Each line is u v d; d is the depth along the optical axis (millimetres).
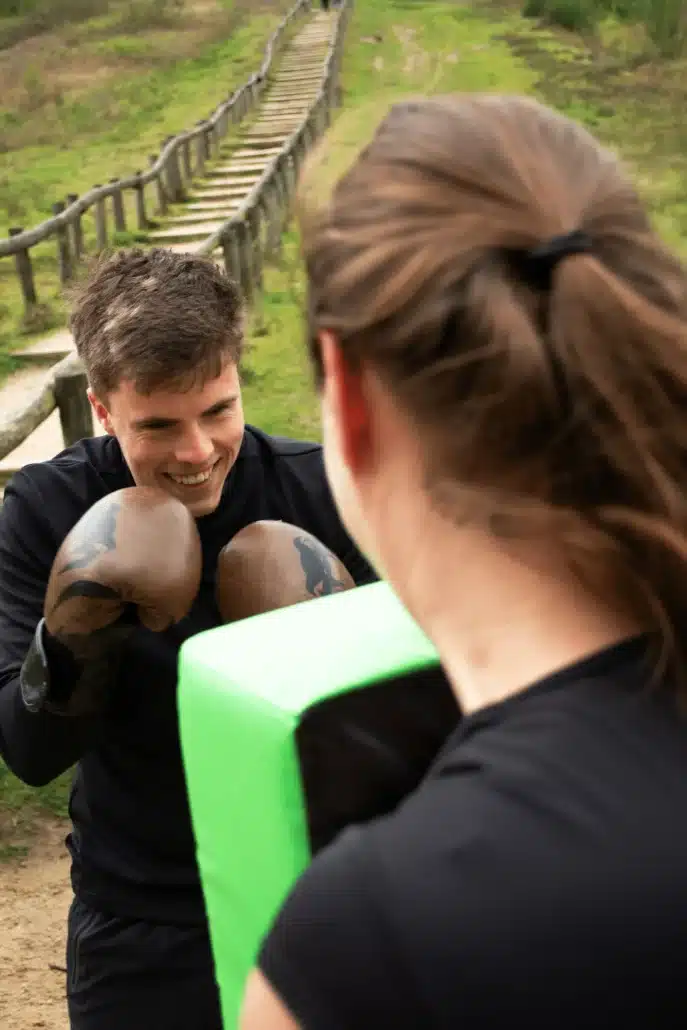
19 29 36812
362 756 910
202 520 1719
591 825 641
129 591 1385
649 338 684
